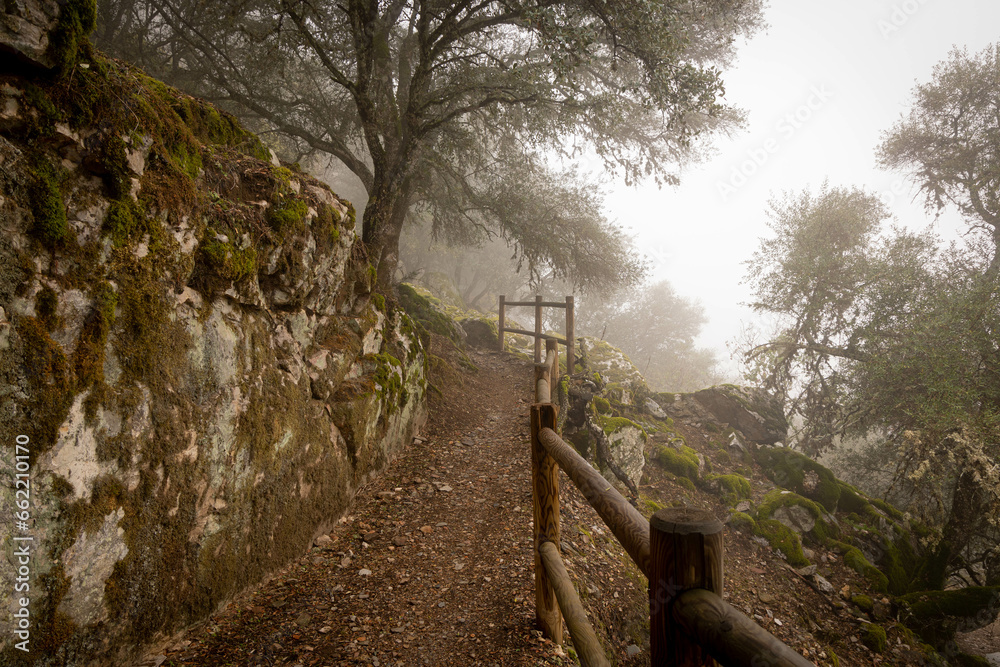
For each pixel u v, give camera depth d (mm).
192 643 2699
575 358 12430
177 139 2955
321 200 4312
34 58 2074
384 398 5414
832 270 11172
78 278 2285
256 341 3572
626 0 6910
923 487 8367
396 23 9891
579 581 3869
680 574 800
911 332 9258
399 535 4258
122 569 2400
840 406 11070
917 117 13344
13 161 2078
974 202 12008
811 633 5684
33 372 2061
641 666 3637
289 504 3734
